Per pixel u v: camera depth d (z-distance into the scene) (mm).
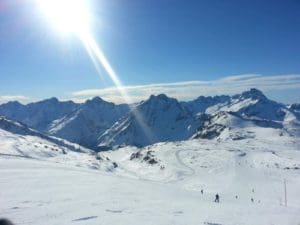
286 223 30312
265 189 129625
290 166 184875
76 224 24047
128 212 28688
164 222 25953
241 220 29422
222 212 32500
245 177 158750
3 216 25203
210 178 166750
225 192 125812
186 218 28031
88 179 49312
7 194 33250
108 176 59875
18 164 59625
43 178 45281
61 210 27875
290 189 127188
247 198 107938
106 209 29203
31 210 27344
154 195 41344
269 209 39062
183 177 183375
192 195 54125
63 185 40844
